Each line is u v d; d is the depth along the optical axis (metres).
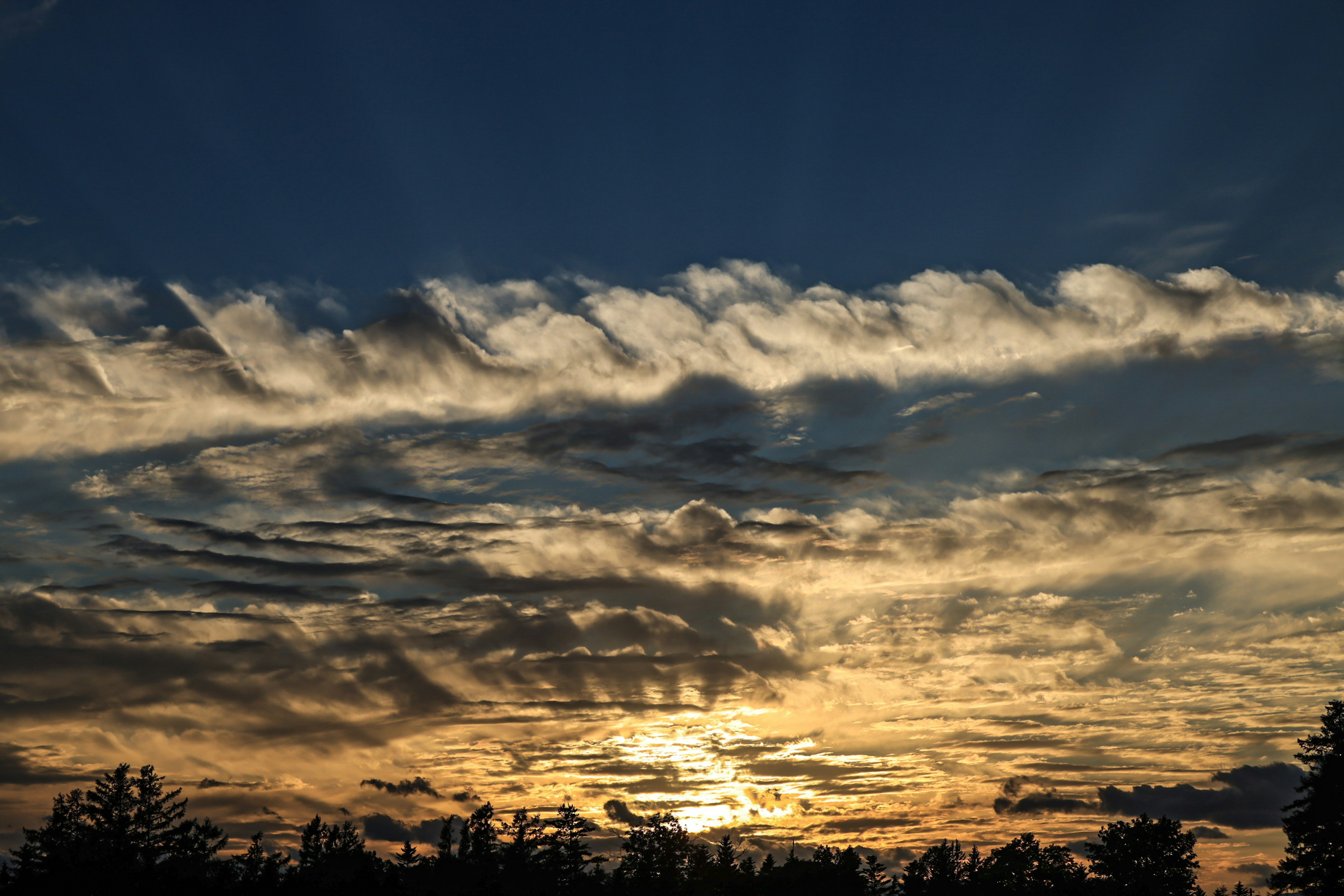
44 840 98.31
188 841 104.38
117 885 83.38
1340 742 76.06
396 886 80.75
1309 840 74.62
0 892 80.62
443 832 117.81
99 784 103.50
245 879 80.88
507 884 110.56
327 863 108.44
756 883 117.69
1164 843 105.00
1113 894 102.06
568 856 116.50
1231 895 103.50
